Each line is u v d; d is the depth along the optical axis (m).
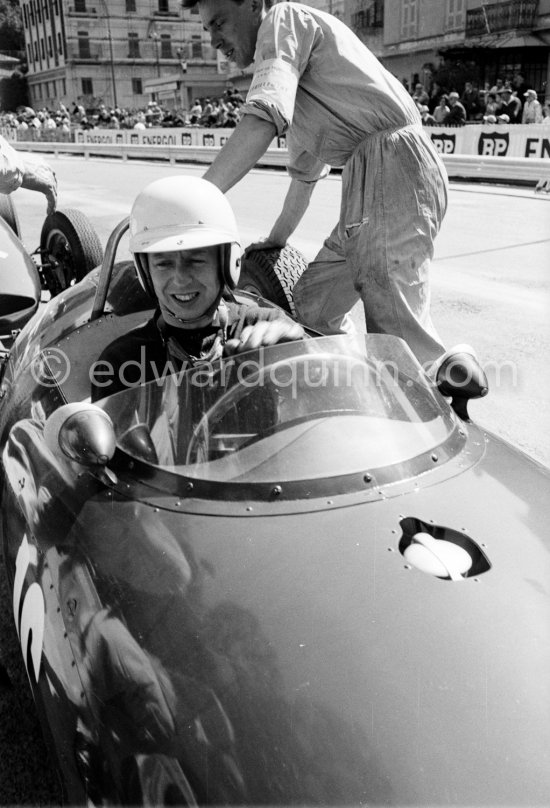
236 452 1.75
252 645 1.34
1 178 4.79
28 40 78.38
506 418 3.97
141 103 74.06
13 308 4.02
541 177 12.88
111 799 1.30
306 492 1.69
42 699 1.58
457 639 1.33
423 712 1.21
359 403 1.88
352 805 1.12
